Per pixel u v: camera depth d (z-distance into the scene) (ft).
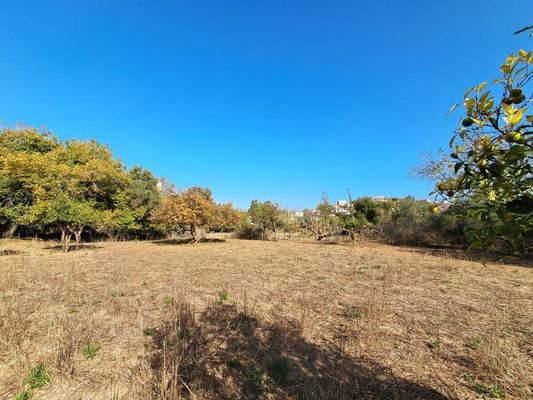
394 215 68.44
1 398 9.65
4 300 19.49
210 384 10.35
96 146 81.56
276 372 11.10
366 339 13.67
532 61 3.59
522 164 3.65
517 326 15.26
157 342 13.34
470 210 3.98
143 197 79.77
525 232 3.56
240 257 42.16
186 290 22.20
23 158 48.19
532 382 10.16
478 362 11.22
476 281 26.16
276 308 18.24
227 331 14.55
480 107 3.77
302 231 87.51
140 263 36.37
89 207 50.93
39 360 11.70
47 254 45.93
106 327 15.07
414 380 10.57
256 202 83.87
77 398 9.68
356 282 25.63
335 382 10.50
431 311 17.71
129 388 10.07
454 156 4.16
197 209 64.64
